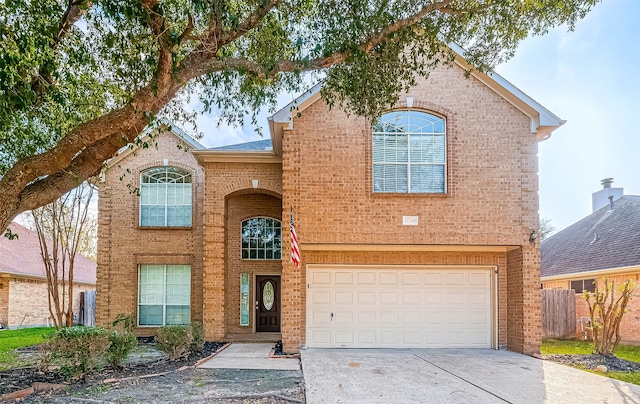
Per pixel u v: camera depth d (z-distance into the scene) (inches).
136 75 311.0
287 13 331.6
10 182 279.0
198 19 334.6
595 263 706.2
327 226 462.6
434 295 500.7
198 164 603.8
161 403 268.4
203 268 590.9
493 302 500.1
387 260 499.2
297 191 464.4
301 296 487.2
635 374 370.6
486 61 365.7
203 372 358.9
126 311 613.0
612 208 871.7
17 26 239.3
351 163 469.4
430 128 483.2
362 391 298.8
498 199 472.4
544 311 636.7
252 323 614.2
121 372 358.0
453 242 466.3
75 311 932.0
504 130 478.9
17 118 312.7
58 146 291.0
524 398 287.6
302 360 407.5
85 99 373.1
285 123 464.4
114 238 624.7
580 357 439.2
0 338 619.5
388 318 495.2
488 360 418.9
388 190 474.3
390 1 320.2
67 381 325.7
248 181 568.7
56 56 297.6
